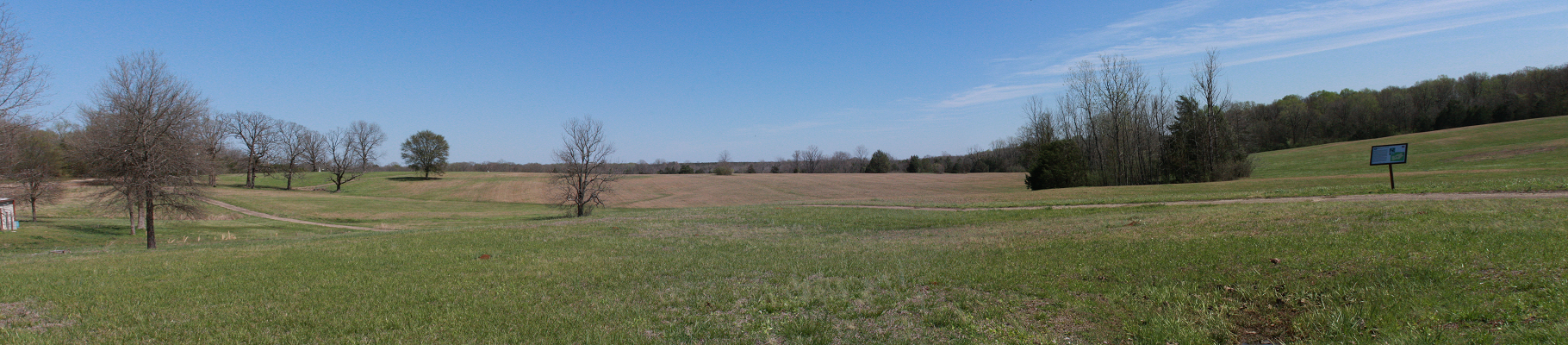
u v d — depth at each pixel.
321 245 17.92
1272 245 10.23
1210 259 9.68
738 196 72.75
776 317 8.09
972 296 8.69
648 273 11.81
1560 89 89.88
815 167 130.38
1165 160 59.53
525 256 14.72
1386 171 58.94
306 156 86.94
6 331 7.64
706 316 8.26
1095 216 20.20
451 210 59.16
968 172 114.19
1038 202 27.42
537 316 8.33
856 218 25.30
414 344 7.10
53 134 49.47
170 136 30.31
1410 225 10.92
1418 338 5.60
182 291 10.31
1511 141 69.31
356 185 87.88
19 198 40.41
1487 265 7.39
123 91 30.06
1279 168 71.00
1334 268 8.16
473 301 9.35
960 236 17.36
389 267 13.00
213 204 55.91
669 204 66.56
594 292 10.12
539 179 91.38
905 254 13.70
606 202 67.88
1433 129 99.62
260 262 13.95
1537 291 6.29
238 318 8.33
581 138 45.31
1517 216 11.02
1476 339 5.40
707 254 14.98
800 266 12.36
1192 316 7.07
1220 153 56.47
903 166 124.56
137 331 7.66
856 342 6.95
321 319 8.25
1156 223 15.46
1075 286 8.78
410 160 95.44
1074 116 68.38
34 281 11.36
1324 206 15.28
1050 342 6.60
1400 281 7.22
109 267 13.59
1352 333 6.02
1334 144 91.44
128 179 28.66
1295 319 6.63
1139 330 6.74
